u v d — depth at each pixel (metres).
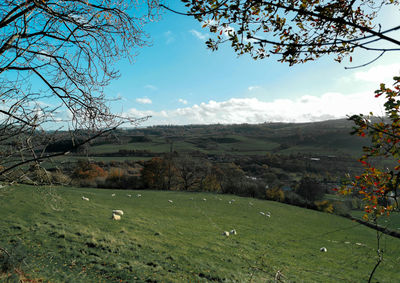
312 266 18.91
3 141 3.70
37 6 3.60
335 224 35.47
